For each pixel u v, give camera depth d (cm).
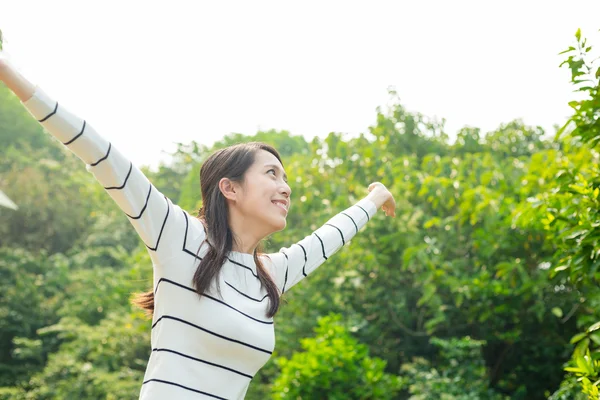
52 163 2411
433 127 1218
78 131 191
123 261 1675
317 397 782
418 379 848
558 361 980
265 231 229
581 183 393
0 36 213
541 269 872
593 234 359
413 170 1059
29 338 1642
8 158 2383
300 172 1121
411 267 970
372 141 1187
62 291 1769
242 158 228
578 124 376
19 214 2153
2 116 2762
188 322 206
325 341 798
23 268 1823
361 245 991
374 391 782
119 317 1296
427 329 993
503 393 1017
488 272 902
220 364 208
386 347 1011
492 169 1016
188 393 203
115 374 1181
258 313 218
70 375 1304
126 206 200
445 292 970
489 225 878
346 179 1127
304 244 256
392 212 289
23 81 186
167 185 1886
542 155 777
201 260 210
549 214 409
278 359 861
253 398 966
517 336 920
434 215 1032
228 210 228
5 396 1318
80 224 2208
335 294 996
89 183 2216
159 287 210
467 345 847
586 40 352
